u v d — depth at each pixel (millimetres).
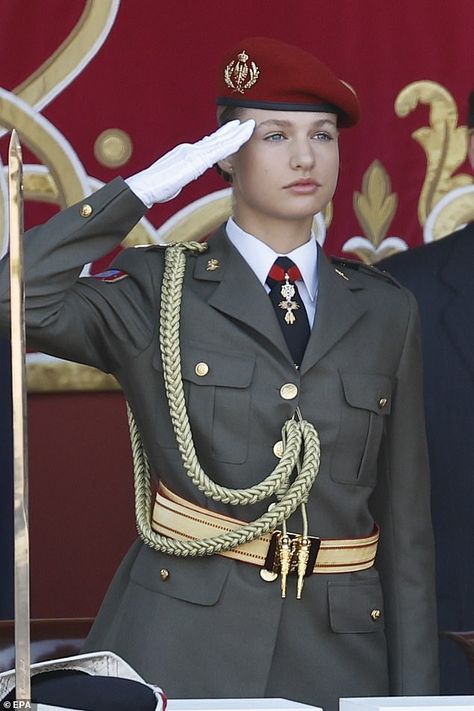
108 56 12445
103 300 8547
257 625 8234
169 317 8492
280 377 8453
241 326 8578
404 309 9062
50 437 12469
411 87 12602
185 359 8453
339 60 12602
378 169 12594
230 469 8352
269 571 8289
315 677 8375
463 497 11547
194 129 12500
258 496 8164
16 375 5441
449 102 12594
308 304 8828
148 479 8828
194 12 12500
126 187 8266
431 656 8938
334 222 12578
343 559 8492
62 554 12469
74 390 12430
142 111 12477
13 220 5512
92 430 12523
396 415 9008
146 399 8570
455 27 12602
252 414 8398
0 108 12352
